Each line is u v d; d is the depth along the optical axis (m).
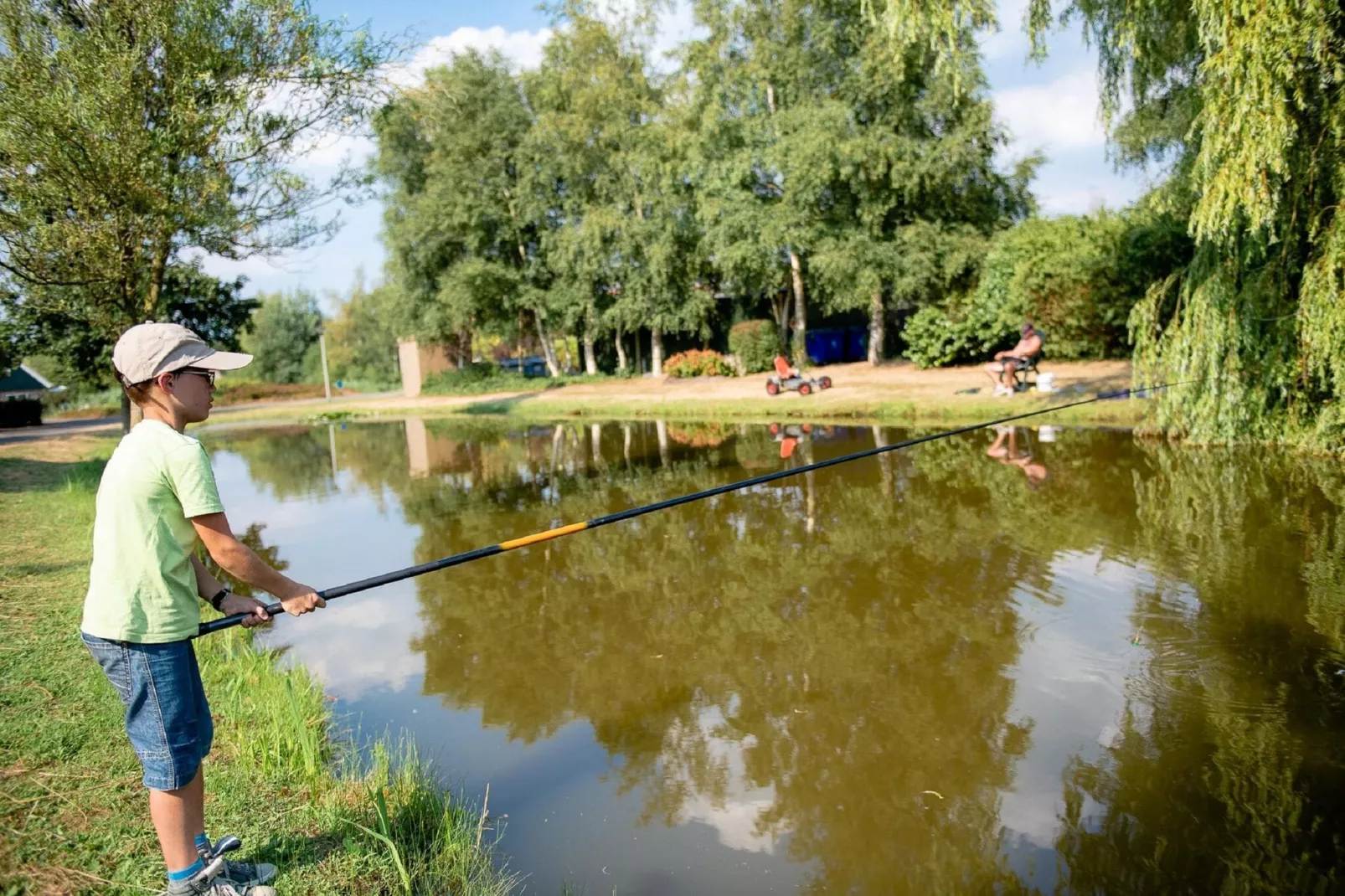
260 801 3.50
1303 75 8.00
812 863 3.41
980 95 19.22
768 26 20.86
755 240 20.92
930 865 3.37
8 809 3.09
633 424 18.84
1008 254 18.34
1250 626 5.37
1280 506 7.92
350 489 12.84
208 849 2.70
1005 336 18.62
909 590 6.46
